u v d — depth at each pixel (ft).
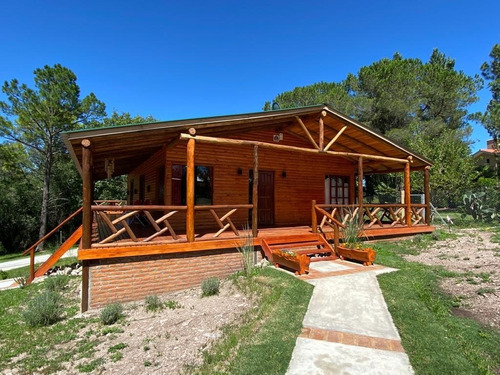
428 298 15.97
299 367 9.58
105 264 18.20
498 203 48.57
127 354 11.83
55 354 12.30
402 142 64.39
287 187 35.88
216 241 21.75
